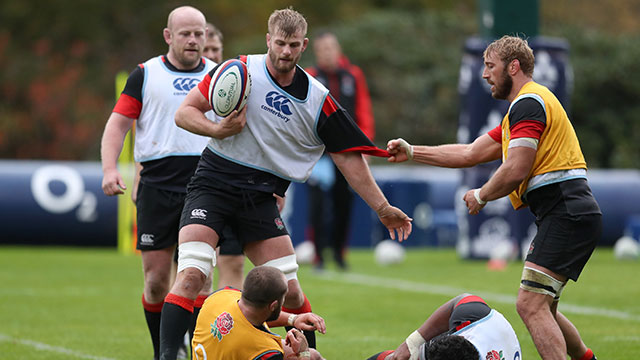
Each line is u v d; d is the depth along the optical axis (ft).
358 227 211.41
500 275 143.64
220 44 89.35
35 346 84.02
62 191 199.21
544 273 61.72
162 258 74.84
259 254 65.77
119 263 169.37
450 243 220.43
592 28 398.42
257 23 396.98
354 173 67.26
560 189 62.08
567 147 62.59
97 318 102.58
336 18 408.46
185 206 65.82
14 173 199.31
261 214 65.46
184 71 76.74
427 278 141.08
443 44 356.59
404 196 215.72
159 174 74.69
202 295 76.43
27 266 161.48
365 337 89.45
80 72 379.55
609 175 210.38
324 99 65.57
